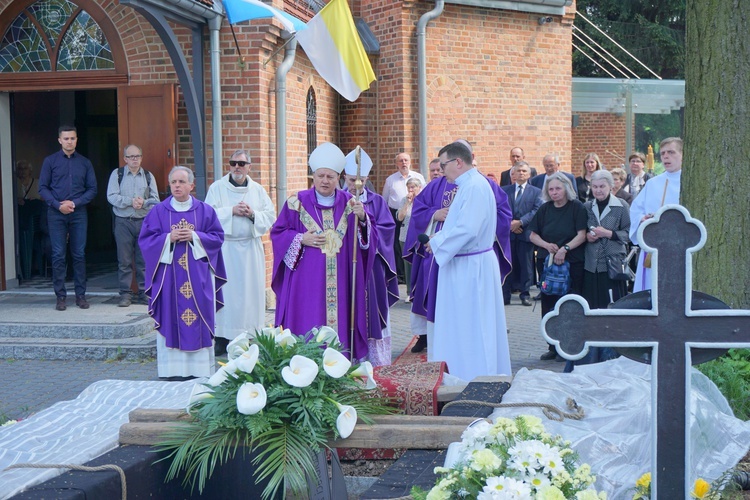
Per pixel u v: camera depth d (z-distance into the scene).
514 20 14.70
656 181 7.95
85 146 17.34
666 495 2.83
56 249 10.36
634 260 10.42
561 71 15.27
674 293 2.79
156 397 4.32
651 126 21.03
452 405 3.83
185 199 8.19
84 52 11.34
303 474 3.22
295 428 3.43
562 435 3.52
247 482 3.56
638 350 2.88
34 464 3.11
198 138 10.86
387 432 3.46
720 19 5.95
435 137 14.12
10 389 7.92
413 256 8.88
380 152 14.28
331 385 3.63
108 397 4.33
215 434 3.41
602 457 3.48
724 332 2.77
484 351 7.03
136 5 9.28
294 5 12.16
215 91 11.06
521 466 2.68
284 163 11.70
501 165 14.77
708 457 3.63
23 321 9.70
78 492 2.89
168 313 7.97
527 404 3.75
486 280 7.08
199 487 3.44
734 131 5.98
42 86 11.35
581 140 21.53
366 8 14.34
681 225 2.77
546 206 8.72
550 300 8.70
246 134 11.32
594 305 8.44
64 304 10.44
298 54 12.44
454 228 6.93
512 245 12.34
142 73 11.26
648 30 29.66
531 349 9.41
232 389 3.49
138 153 10.58
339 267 7.02
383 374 4.38
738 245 6.00
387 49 14.04
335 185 7.04
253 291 9.41
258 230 9.33
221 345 9.58
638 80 19.12
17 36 11.41
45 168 10.37
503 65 14.66
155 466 3.35
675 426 2.81
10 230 11.98
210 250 8.10
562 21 15.17
